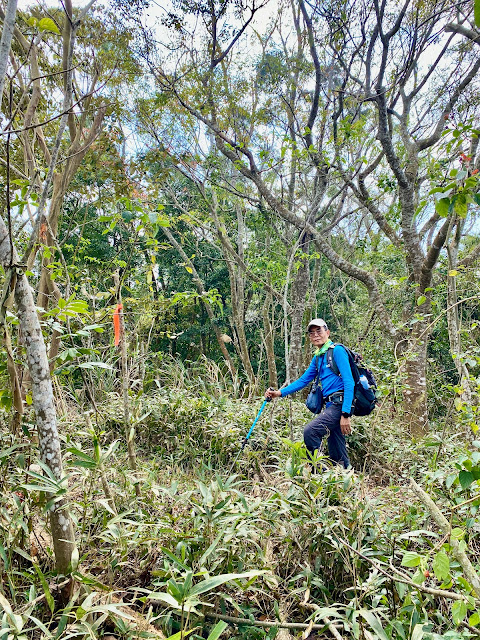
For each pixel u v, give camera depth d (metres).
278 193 10.21
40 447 1.81
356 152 8.59
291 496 2.40
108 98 5.35
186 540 2.05
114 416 4.74
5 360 2.17
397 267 9.90
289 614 2.08
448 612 1.94
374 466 4.09
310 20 7.20
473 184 1.68
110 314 2.97
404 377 4.86
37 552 2.18
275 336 13.34
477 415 3.06
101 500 2.09
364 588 1.91
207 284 14.28
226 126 7.77
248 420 4.94
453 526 2.26
